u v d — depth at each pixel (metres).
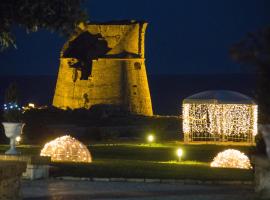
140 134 70.12
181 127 73.69
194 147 58.66
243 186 30.86
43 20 19.77
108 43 84.19
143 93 85.44
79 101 83.50
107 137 67.56
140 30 85.12
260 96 20.44
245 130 67.56
